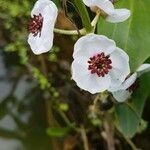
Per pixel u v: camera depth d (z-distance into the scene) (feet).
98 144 1.10
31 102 1.18
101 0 0.61
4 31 1.17
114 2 0.72
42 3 0.64
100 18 0.70
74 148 1.11
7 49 1.14
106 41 0.61
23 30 1.12
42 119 1.16
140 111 0.79
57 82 1.12
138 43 0.69
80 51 0.62
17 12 1.06
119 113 0.82
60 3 0.78
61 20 0.94
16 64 1.22
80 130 1.09
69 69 1.10
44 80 1.09
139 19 0.71
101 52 0.62
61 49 1.08
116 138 1.08
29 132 1.15
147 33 0.70
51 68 1.13
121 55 0.62
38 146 1.14
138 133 1.11
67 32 0.64
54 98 1.12
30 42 0.66
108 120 1.02
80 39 0.61
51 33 0.62
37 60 1.15
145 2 0.72
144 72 0.74
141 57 0.68
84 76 0.62
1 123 1.17
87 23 0.63
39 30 0.65
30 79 1.20
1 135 1.16
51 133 1.05
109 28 0.70
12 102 1.19
